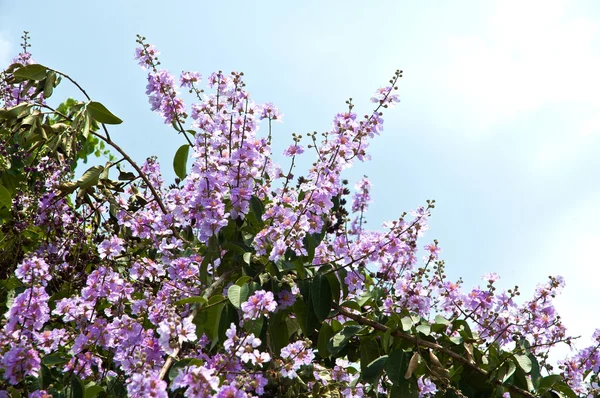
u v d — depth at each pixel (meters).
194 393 2.47
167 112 4.04
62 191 3.84
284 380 3.60
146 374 2.52
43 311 2.90
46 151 4.46
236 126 3.84
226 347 2.81
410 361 3.45
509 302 3.96
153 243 3.78
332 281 3.71
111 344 3.13
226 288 3.61
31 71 4.03
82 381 3.06
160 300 3.22
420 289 3.90
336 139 3.71
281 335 3.65
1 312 3.81
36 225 3.85
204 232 3.48
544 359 4.11
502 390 3.70
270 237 3.42
